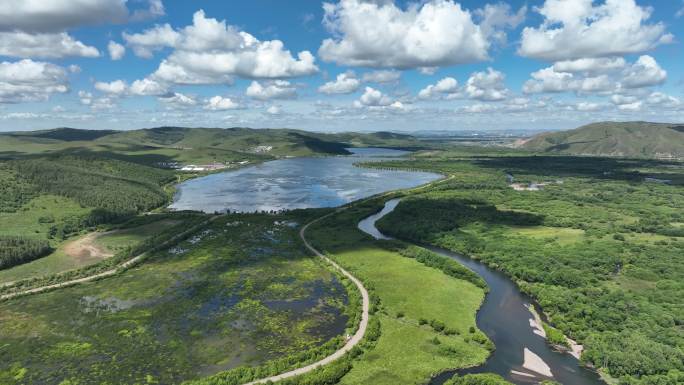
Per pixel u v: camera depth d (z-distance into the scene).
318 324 147.88
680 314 144.38
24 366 122.88
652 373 115.38
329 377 112.69
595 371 120.44
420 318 148.88
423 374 117.62
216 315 154.12
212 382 110.88
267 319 151.25
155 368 122.00
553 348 132.62
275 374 115.44
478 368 121.56
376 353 127.56
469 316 152.50
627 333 133.25
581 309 149.50
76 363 124.44
